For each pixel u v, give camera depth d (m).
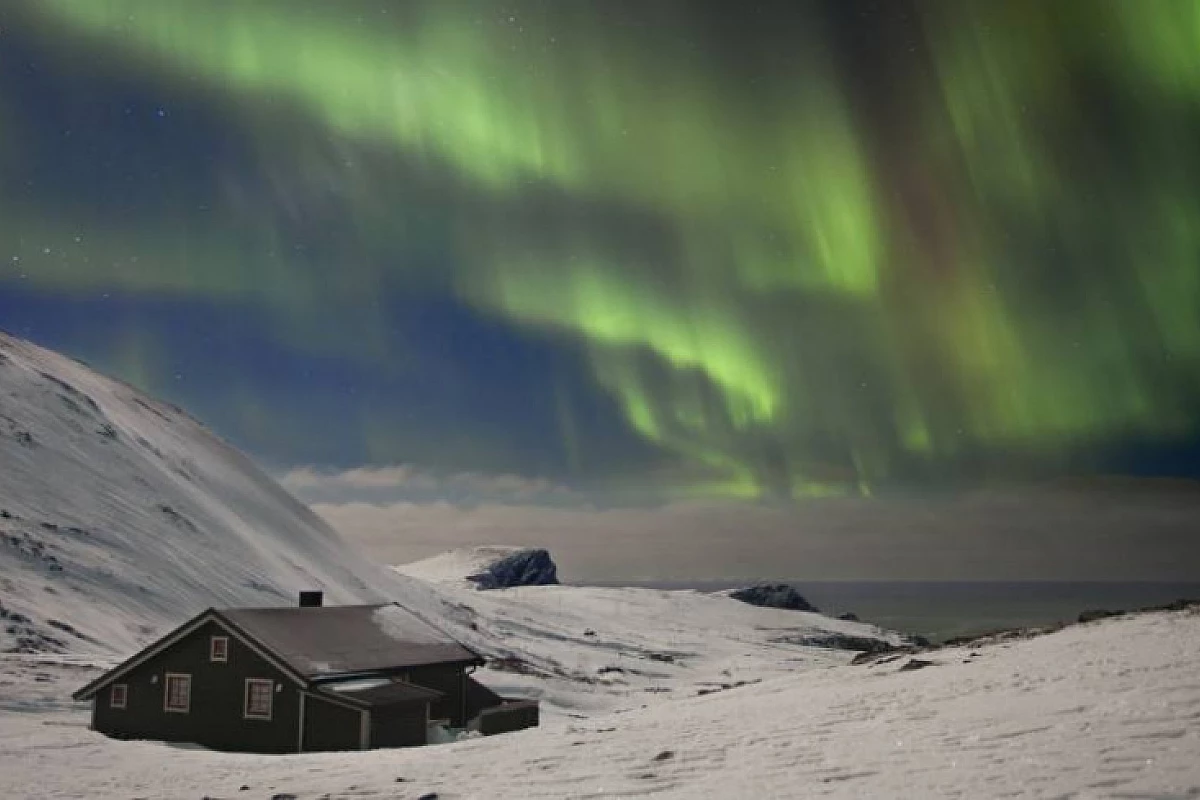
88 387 176.00
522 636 174.75
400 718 36.38
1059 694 15.95
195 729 37.19
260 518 165.25
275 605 120.81
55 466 132.12
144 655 38.25
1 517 107.12
